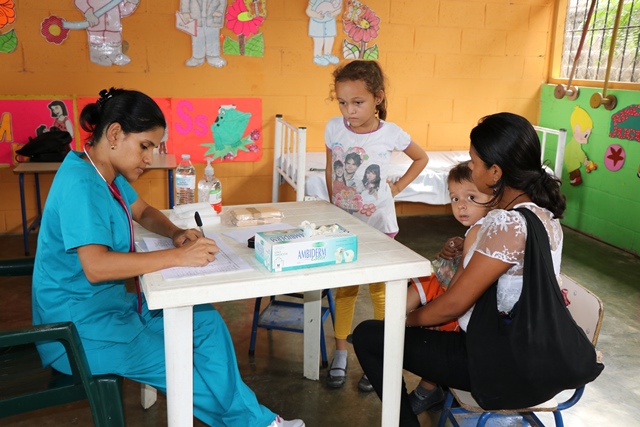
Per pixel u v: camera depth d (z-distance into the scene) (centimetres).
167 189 438
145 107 148
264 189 461
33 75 395
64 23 392
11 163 403
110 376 153
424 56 470
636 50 416
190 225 182
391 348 163
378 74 222
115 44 404
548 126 494
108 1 395
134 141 149
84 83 405
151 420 212
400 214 499
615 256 407
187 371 141
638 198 404
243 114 440
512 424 211
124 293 170
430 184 407
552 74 496
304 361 237
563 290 176
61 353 154
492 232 144
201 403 162
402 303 160
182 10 410
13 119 396
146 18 405
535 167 150
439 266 189
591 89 441
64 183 145
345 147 234
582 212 459
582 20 469
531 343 141
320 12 437
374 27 452
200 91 428
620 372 251
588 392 235
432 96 480
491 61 486
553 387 145
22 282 337
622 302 327
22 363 165
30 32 389
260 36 430
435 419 215
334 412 217
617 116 418
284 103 448
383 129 232
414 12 458
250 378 238
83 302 154
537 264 140
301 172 342
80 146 412
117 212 153
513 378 145
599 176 439
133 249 162
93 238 141
